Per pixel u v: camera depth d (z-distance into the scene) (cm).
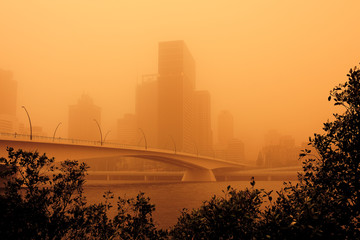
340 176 639
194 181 14612
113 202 4053
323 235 563
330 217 577
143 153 9650
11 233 753
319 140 676
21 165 899
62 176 948
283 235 573
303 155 695
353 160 625
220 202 716
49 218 864
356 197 620
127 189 8619
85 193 6688
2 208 769
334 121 677
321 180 655
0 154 5197
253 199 709
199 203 5203
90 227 937
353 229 591
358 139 625
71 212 922
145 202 991
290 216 590
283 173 16025
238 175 17288
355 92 639
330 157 648
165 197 6303
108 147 8012
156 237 925
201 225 707
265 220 633
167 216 3728
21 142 5575
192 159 12938
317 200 624
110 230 935
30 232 786
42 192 881
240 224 653
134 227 945
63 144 6525
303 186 679
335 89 676
